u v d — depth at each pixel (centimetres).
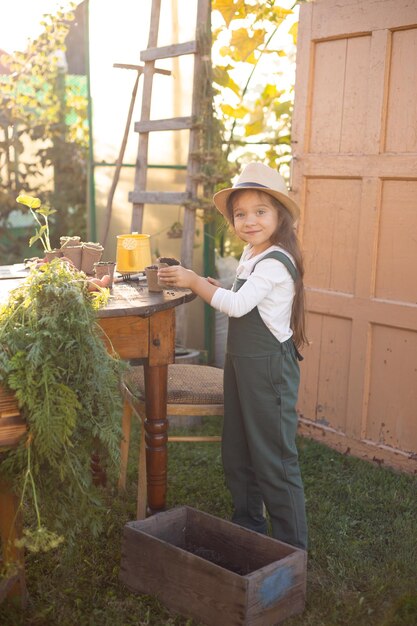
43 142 656
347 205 379
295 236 271
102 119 544
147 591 257
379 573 275
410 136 351
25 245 659
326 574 276
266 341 264
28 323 227
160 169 510
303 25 387
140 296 274
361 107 368
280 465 269
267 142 507
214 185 474
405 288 360
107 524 305
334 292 388
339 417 395
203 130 464
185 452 389
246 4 472
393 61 354
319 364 401
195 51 455
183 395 295
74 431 228
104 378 229
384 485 352
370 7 357
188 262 470
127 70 520
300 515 272
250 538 262
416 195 350
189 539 279
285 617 246
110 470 238
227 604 235
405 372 363
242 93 506
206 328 504
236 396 281
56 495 231
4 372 217
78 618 247
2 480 234
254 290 259
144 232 527
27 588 262
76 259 305
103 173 551
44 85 636
